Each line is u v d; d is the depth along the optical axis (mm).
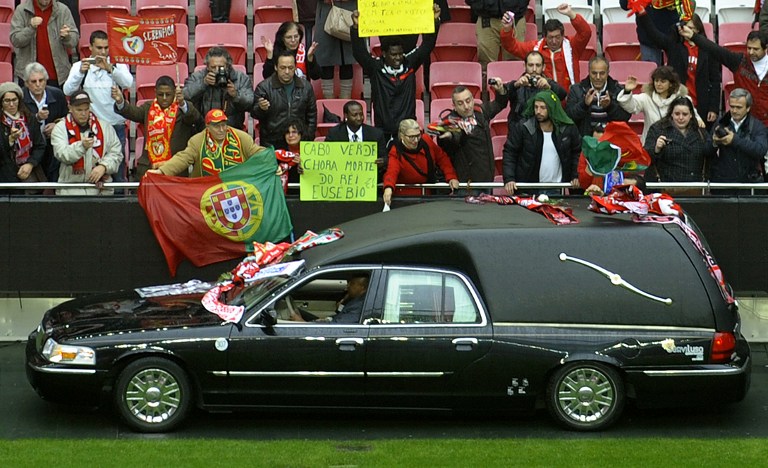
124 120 58000
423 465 34219
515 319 38656
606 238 39250
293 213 51219
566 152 51469
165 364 38156
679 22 60562
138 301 41938
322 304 40781
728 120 51781
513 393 38594
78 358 37906
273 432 38875
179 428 39000
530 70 53594
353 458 35000
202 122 53438
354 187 50750
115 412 38531
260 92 53688
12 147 51875
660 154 51875
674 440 37406
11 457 34812
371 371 38344
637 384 38594
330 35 60750
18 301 51219
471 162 52125
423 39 56438
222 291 41188
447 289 38906
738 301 51125
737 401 38969
